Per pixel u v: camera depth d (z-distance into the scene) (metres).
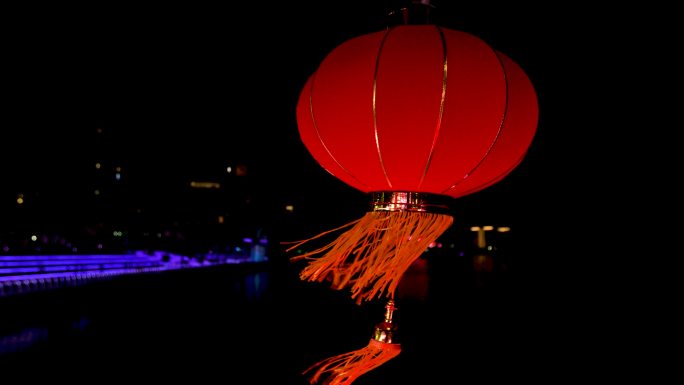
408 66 1.12
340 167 1.38
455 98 1.10
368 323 5.66
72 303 4.59
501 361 3.92
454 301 6.81
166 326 4.96
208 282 7.95
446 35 1.19
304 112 1.38
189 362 3.80
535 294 5.73
